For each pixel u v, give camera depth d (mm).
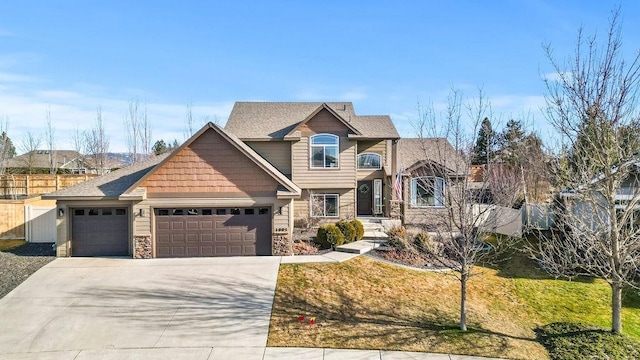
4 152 35688
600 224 9711
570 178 9836
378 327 10258
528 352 9258
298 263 15195
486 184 11609
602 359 8758
